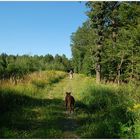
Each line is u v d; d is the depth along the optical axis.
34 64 51.50
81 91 25.39
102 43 42.12
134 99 15.63
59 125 14.31
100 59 42.47
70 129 13.59
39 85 29.88
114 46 37.59
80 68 90.00
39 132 12.59
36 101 21.44
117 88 21.80
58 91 29.56
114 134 11.79
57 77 47.25
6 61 37.81
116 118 13.19
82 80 46.31
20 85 24.58
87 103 20.14
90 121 14.77
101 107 17.91
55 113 17.41
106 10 40.94
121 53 34.31
